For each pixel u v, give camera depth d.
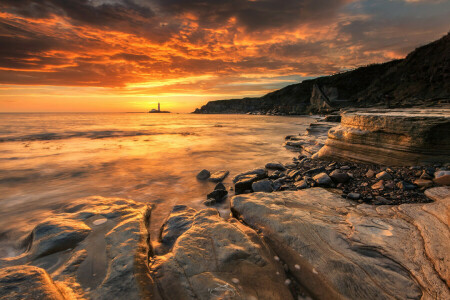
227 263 2.66
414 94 64.44
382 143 6.87
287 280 2.56
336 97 97.56
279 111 117.88
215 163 10.41
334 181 5.96
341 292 2.28
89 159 11.34
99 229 3.60
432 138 5.70
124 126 39.41
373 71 102.56
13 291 1.99
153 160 11.11
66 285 2.36
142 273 2.54
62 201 5.91
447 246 2.62
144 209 4.68
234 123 49.84
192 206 5.40
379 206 4.05
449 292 2.08
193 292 2.25
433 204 3.77
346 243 2.90
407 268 2.43
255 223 3.72
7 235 4.13
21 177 8.09
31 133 25.59
